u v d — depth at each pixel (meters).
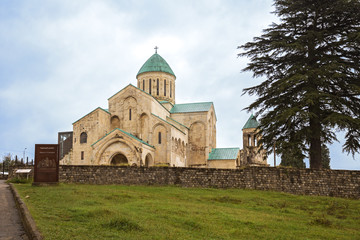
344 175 31.48
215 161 67.69
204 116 69.81
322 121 31.27
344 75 31.91
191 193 28.78
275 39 37.28
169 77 73.81
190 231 15.84
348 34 33.00
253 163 72.12
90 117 57.91
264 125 35.19
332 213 23.75
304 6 36.41
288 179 31.98
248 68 37.25
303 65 35.53
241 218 19.53
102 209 17.73
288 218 20.97
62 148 69.25
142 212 19.02
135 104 60.56
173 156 58.94
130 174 32.81
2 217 16.03
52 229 13.23
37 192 24.17
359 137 33.38
